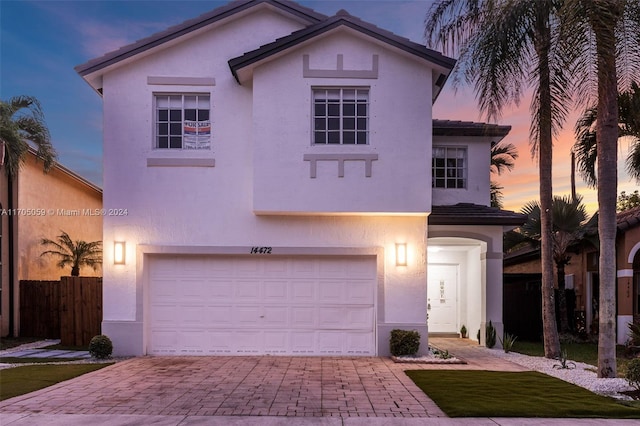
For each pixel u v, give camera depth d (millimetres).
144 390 7926
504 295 16938
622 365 10766
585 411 6664
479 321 14461
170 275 11711
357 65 11188
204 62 11797
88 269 19219
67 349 12938
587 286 17938
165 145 11781
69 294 13664
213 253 11516
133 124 11641
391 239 11562
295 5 11812
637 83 8773
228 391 7867
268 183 11016
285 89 11125
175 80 11695
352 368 9844
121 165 11594
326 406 6996
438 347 13523
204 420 6312
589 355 12930
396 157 11086
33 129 15648
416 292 11445
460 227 13484
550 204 11977
